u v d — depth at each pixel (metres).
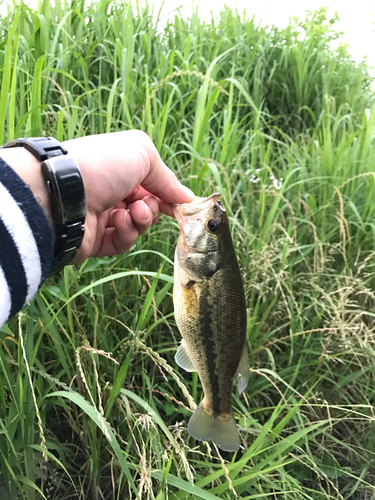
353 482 0.47
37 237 0.23
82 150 0.32
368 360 0.49
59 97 0.61
